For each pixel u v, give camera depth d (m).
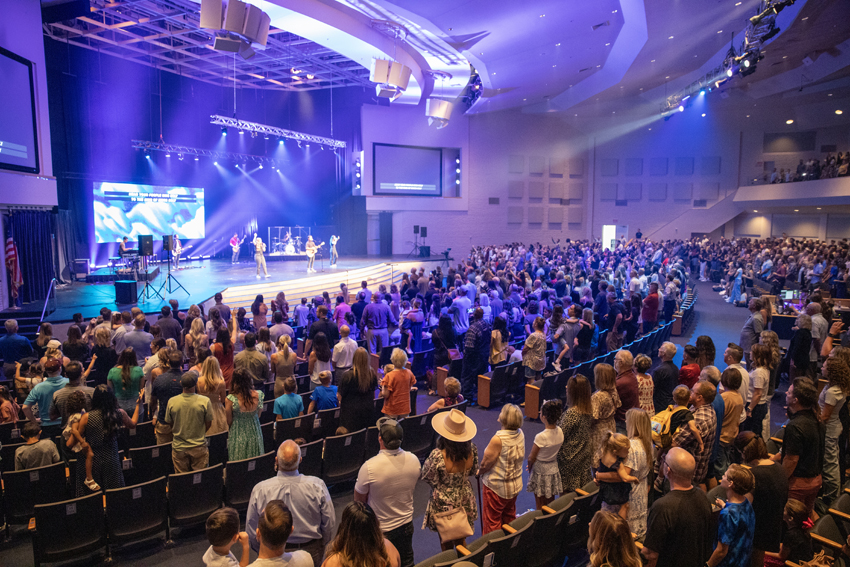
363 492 3.78
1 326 11.70
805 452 4.50
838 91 26.52
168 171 23.66
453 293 12.47
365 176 27.78
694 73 24.11
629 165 32.97
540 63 19.28
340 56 21.19
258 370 6.70
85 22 17.56
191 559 4.82
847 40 21.17
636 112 31.98
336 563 2.70
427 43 17.02
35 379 6.86
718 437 5.07
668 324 12.26
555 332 8.95
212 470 5.05
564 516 4.29
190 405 5.17
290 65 21.78
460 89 23.86
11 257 12.70
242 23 10.10
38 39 13.55
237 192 27.25
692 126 31.73
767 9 12.16
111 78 20.55
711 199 31.62
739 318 16.34
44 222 14.12
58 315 12.31
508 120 31.44
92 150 20.06
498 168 31.41
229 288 16.36
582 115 32.81
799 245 22.91
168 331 8.74
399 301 12.32
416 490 6.06
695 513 3.26
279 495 3.50
